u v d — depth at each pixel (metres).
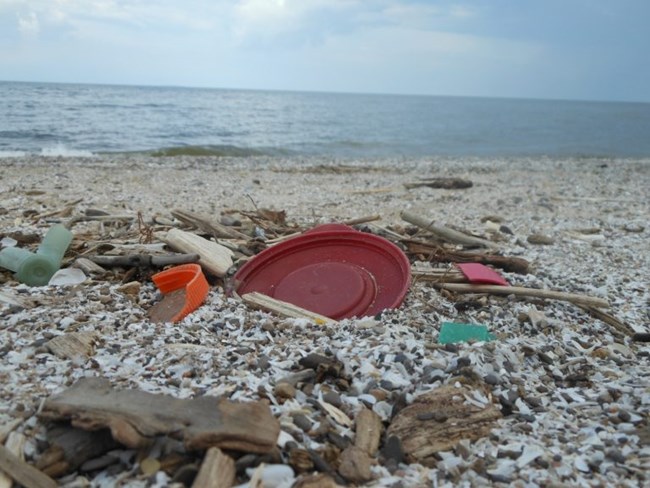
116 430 0.15
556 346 0.29
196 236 0.39
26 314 0.27
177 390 0.20
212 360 0.23
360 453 0.17
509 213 0.72
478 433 0.19
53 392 0.19
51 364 0.21
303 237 0.36
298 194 0.82
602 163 1.58
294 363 0.23
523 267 0.42
